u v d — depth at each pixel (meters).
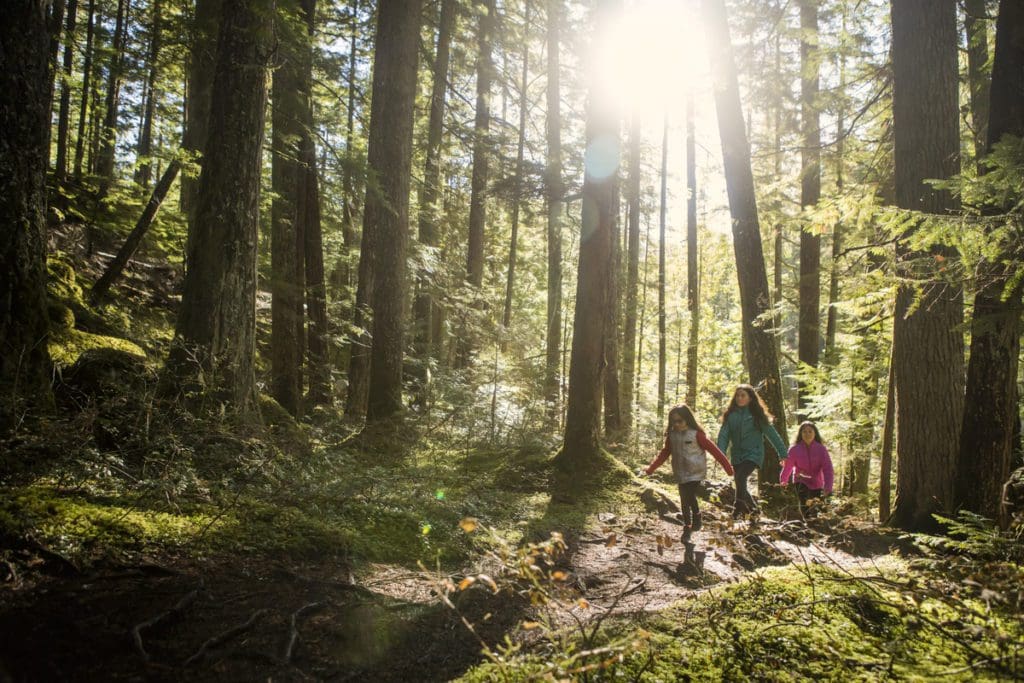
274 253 12.68
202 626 3.49
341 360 18.58
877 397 11.01
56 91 17.56
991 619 3.60
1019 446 7.02
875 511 10.07
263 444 6.38
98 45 14.09
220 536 4.46
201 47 11.64
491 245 22.94
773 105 14.46
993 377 5.93
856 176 13.68
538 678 3.12
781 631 3.61
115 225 15.40
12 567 3.48
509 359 14.27
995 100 5.94
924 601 3.91
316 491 5.80
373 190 10.36
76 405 5.93
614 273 15.03
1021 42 5.71
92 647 3.08
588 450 9.33
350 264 17.39
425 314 16.05
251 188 7.61
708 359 26.44
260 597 3.91
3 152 5.18
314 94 15.29
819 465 7.40
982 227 4.59
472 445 10.59
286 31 8.07
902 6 6.83
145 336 12.59
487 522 6.53
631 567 5.74
